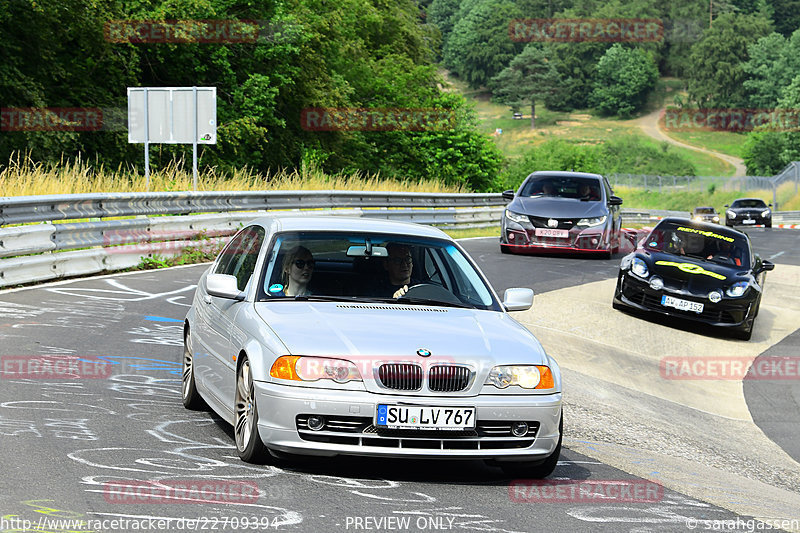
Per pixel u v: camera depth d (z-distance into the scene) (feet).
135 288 54.80
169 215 71.41
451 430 22.16
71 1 115.44
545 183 90.48
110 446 23.85
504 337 24.04
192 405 28.96
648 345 54.80
